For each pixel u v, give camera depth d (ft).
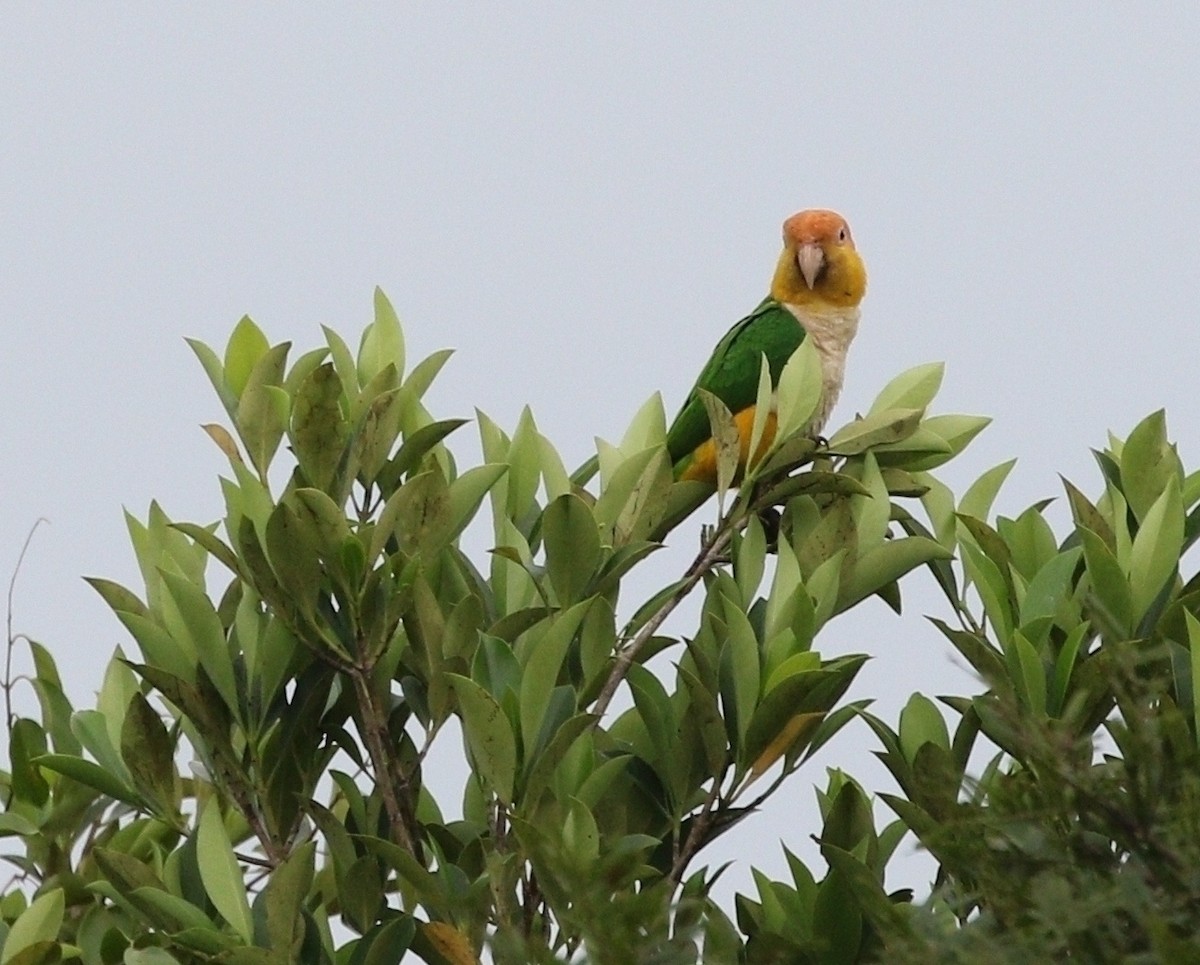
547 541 35.58
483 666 34.04
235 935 32.30
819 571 36.24
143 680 38.52
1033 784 22.82
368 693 34.76
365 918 33.60
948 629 33.42
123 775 36.60
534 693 33.37
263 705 35.60
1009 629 34.78
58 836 39.01
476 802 36.78
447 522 35.47
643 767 35.99
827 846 31.65
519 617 35.32
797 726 33.99
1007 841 22.34
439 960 33.65
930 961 20.66
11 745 38.70
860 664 34.53
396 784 34.76
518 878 32.89
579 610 33.63
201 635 35.40
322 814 34.06
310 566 34.09
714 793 34.71
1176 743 22.52
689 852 34.71
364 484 36.91
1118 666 22.82
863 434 38.17
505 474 38.83
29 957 31.89
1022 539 37.32
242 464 35.78
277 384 37.35
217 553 35.32
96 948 34.55
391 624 34.35
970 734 34.86
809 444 37.76
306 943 32.32
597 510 38.22
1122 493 36.91
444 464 38.93
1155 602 34.17
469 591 37.06
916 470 39.50
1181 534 34.17
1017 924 21.54
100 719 37.22
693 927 21.74
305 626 34.91
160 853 37.06
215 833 33.04
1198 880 20.63
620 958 20.43
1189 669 32.27
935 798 30.63
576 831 30.42
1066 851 22.70
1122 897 20.34
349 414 37.76
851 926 32.58
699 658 35.19
